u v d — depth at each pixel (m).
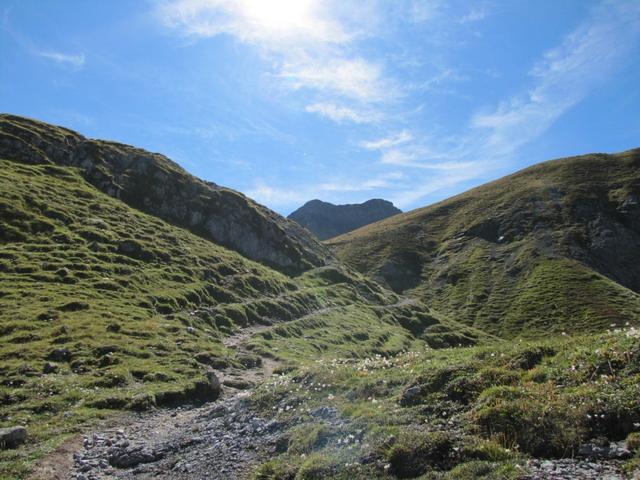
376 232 164.62
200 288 51.16
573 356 13.67
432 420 13.10
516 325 94.62
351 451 12.14
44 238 48.25
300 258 88.69
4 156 66.75
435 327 83.19
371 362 21.14
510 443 10.91
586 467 9.42
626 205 142.00
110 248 51.50
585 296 99.56
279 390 18.67
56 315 33.34
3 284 37.34
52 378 24.41
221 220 81.06
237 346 40.59
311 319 58.84
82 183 68.56
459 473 9.91
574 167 176.50
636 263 123.62
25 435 17.42
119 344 30.56
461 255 137.75
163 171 82.12
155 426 19.91
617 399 10.95
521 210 152.25
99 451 16.86
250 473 12.78
